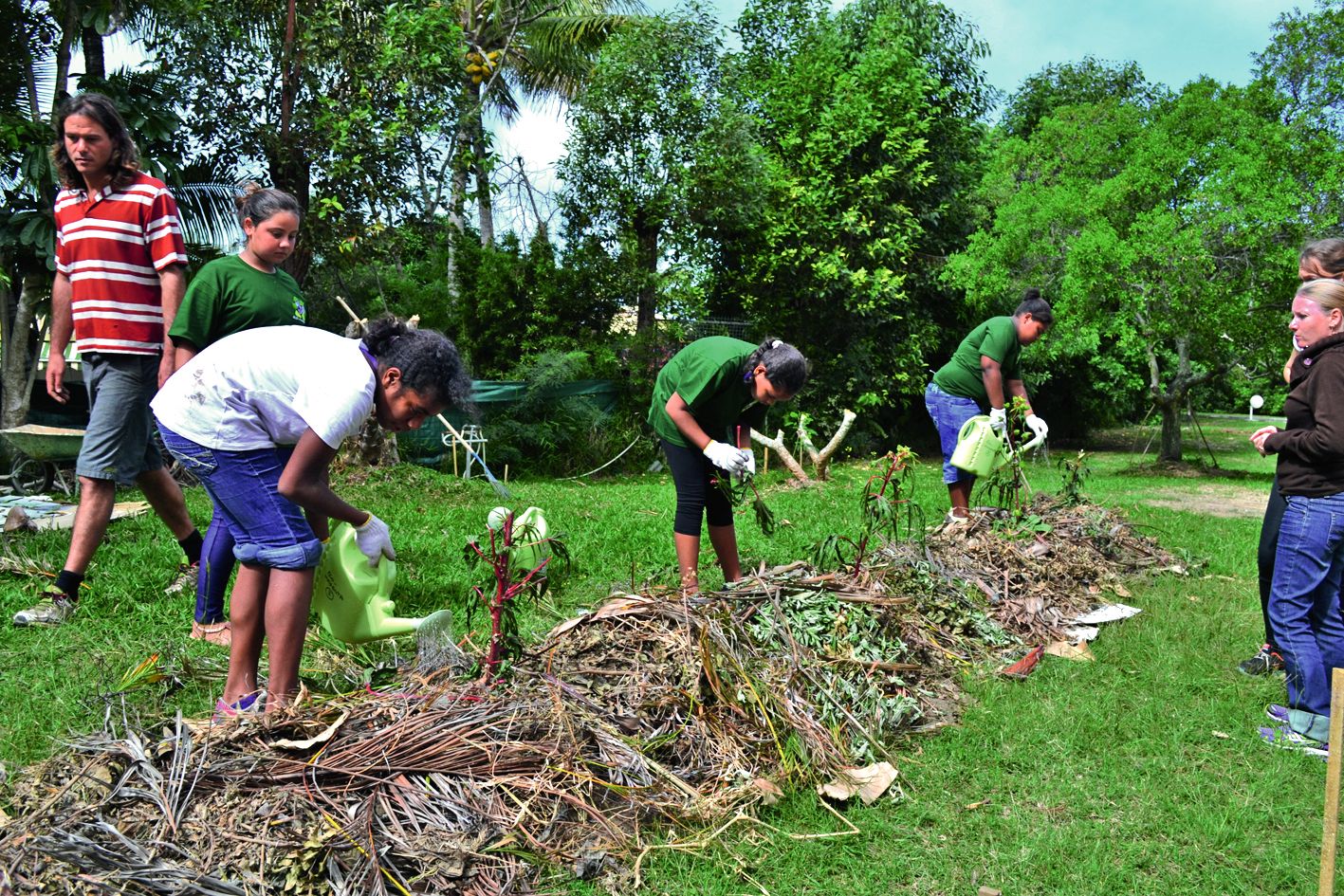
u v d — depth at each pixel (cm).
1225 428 2309
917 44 1570
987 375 588
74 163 409
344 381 268
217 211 995
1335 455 318
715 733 292
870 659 351
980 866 253
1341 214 1098
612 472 1245
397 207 995
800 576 385
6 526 547
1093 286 1210
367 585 303
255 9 975
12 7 895
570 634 329
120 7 905
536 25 1664
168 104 934
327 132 938
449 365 277
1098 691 367
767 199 1374
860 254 1427
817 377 1402
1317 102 1162
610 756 268
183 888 207
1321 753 322
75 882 205
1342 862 256
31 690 329
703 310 1386
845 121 1374
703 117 1341
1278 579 342
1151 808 283
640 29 1345
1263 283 1130
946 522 564
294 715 261
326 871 221
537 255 1300
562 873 236
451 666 302
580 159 1357
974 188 1609
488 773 256
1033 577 481
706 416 433
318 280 1130
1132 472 1301
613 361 1297
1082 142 1338
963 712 347
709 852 253
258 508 283
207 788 237
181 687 333
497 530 371
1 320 923
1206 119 1156
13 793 245
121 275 405
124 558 497
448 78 1012
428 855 228
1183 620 456
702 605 331
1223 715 350
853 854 257
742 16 1539
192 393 279
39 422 987
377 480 872
